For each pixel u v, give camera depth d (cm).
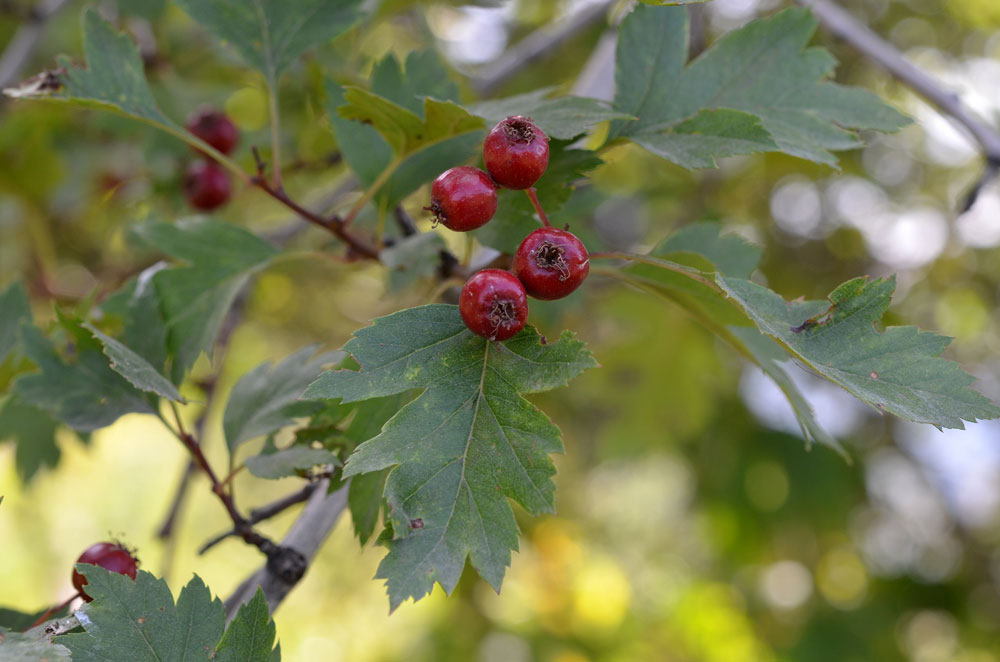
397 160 36
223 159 37
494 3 57
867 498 85
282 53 39
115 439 112
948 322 90
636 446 81
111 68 36
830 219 84
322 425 35
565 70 75
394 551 30
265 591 35
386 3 52
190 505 108
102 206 67
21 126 62
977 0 78
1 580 97
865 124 36
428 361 32
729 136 34
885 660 88
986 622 91
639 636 109
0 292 39
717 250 39
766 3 66
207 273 38
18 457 42
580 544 113
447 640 100
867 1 78
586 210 47
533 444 31
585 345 32
